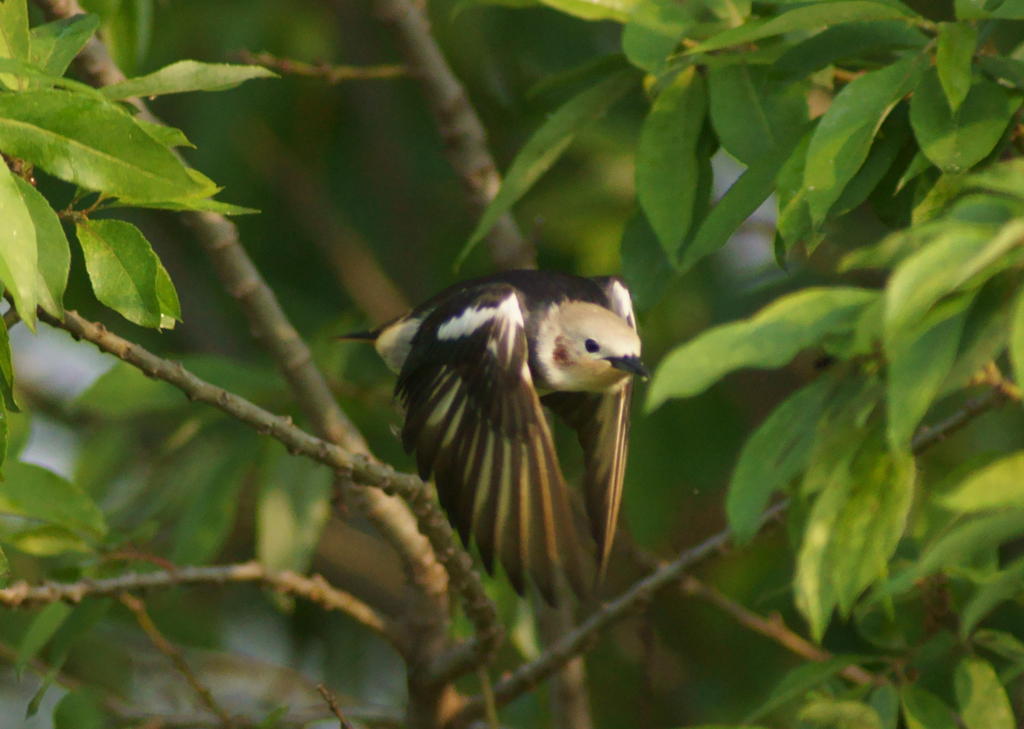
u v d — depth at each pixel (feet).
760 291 46.73
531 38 49.80
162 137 21.59
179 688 46.39
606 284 35.96
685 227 27.12
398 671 52.75
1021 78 24.08
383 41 53.16
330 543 53.52
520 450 27.63
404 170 53.26
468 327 29.35
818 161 22.72
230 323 53.52
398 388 30.25
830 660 27.37
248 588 53.06
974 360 18.63
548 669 32.68
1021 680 30.42
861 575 20.70
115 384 37.86
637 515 43.98
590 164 49.32
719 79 27.30
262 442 37.06
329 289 54.60
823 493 20.95
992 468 18.06
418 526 28.48
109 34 34.94
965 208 17.34
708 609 46.24
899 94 23.21
